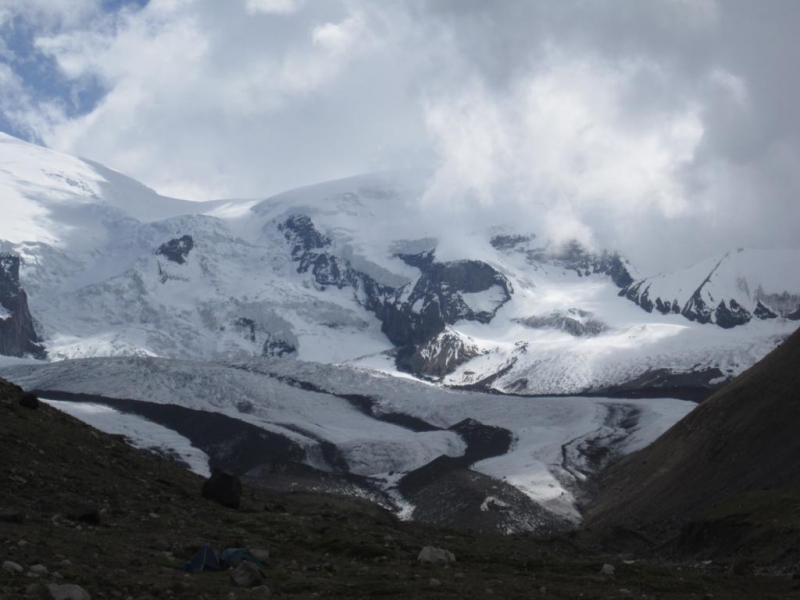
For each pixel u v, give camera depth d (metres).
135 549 43.12
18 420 60.84
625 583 50.56
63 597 32.88
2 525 43.09
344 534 56.31
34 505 48.78
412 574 45.75
